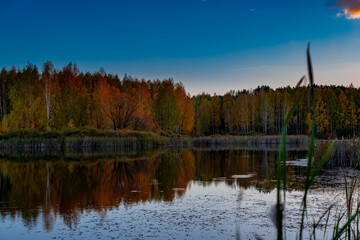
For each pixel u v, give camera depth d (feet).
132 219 22.38
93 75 208.64
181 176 43.88
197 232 19.44
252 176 42.78
